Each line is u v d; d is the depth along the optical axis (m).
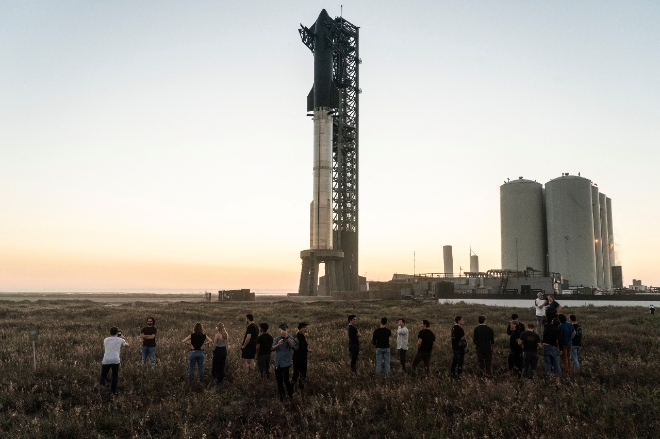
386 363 15.97
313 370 16.20
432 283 104.75
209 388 14.43
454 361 16.16
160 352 20.80
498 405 11.34
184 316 43.62
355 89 130.88
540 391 12.88
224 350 15.69
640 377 15.03
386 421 10.68
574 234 149.50
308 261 122.56
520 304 76.50
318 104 121.81
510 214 160.12
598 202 163.75
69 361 18.17
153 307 64.31
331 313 48.12
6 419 11.08
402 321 17.52
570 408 11.40
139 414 11.42
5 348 21.52
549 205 155.50
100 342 24.11
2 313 45.50
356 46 132.62
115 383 13.75
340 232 123.50
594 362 17.72
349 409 11.30
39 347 22.05
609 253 189.75
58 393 13.57
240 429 10.41
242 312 52.88
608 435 9.74
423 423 10.51
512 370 16.36
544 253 159.25
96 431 10.34
